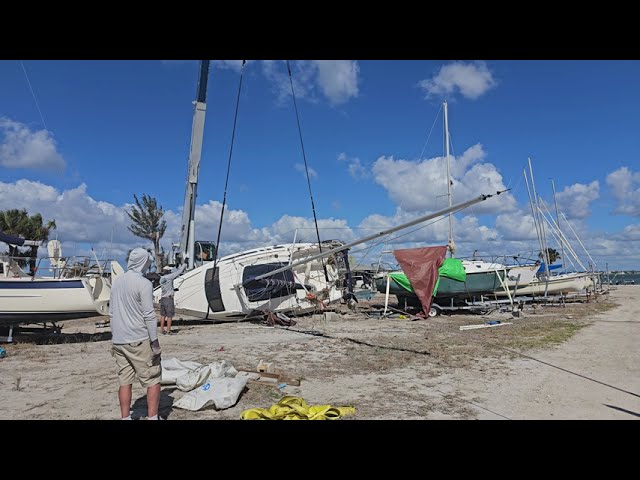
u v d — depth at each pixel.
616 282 52.56
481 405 6.19
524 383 7.40
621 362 9.02
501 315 18.05
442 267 18.62
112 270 13.11
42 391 6.86
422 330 14.07
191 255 17.39
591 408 6.07
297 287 17.30
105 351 10.41
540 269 25.48
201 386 6.41
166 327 15.47
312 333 13.53
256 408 5.99
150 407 5.11
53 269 12.20
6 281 11.43
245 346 10.98
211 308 16.55
